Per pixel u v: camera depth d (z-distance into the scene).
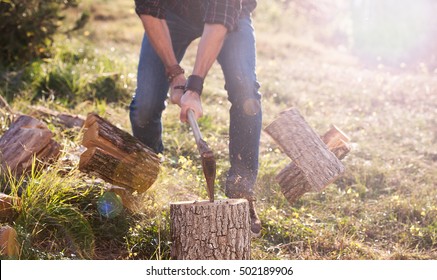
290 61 15.70
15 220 4.99
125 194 5.49
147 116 5.74
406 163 8.68
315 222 6.35
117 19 17.95
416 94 12.93
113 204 5.33
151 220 5.40
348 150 5.85
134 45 15.09
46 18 11.30
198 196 6.14
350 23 20.33
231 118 5.46
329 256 5.61
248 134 5.41
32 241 4.86
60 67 10.10
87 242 5.02
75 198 5.40
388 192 7.50
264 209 6.23
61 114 7.82
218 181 6.66
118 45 14.71
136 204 5.56
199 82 5.04
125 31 16.31
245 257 4.57
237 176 5.44
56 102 9.03
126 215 5.43
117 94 10.02
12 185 5.17
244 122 5.39
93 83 10.03
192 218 4.47
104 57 11.70
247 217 4.58
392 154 8.95
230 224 4.49
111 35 15.56
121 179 5.37
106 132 5.28
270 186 6.84
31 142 5.68
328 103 11.88
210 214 4.46
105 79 10.16
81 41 13.68
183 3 5.59
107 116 8.59
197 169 7.00
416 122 10.74
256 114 5.41
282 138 5.25
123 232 5.29
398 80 14.14
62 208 5.09
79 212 5.20
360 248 5.80
